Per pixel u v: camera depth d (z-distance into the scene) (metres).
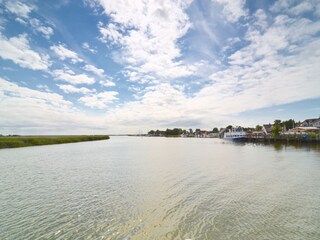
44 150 59.19
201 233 9.82
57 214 12.30
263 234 9.68
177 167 28.36
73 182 20.17
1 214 12.37
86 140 131.38
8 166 30.16
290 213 11.97
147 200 14.57
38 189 17.75
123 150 60.00
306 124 104.56
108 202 14.27
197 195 15.50
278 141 76.19
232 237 9.43
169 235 9.67
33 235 9.87
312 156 37.44
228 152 50.56
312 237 9.40
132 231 10.12
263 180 19.81
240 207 12.96
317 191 16.11
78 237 9.63
